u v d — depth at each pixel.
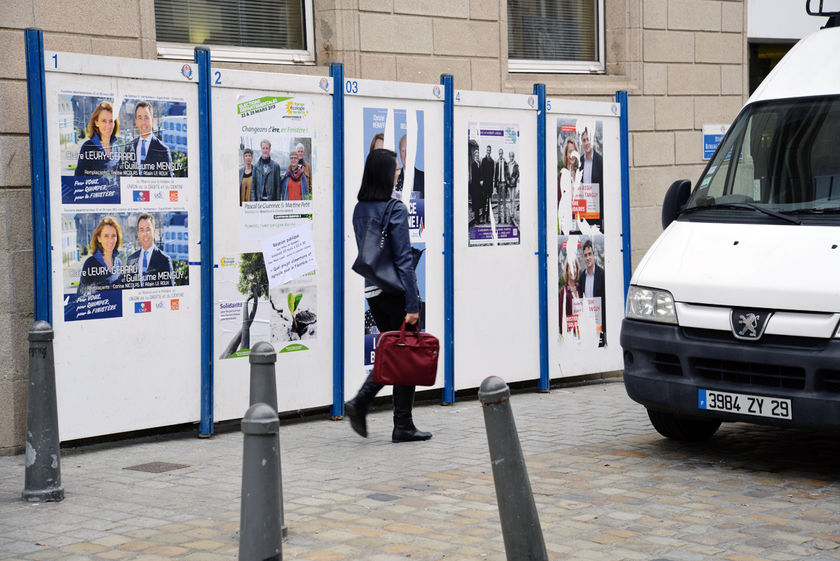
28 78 6.77
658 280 6.92
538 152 9.66
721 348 6.53
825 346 6.20
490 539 5.22
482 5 10.20
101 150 7.12
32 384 5.95
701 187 7.50
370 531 5.35
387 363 7.31
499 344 9.49
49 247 6.89
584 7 11.67
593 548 5.08
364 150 8.54
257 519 3.68
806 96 7.41
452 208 9.04
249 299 7.92
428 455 7.13
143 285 7.37
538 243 9.72
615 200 10.30
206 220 7.62
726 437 7.75
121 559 4.91
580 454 7.15
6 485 6.36
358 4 9.35
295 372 8.19
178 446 7.50
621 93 10.28
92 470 6.75
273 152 8.00
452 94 9.02
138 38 8.11
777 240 6.69
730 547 5.09
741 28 12.47
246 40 9.21
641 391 6.96
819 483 6.37
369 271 7.34
